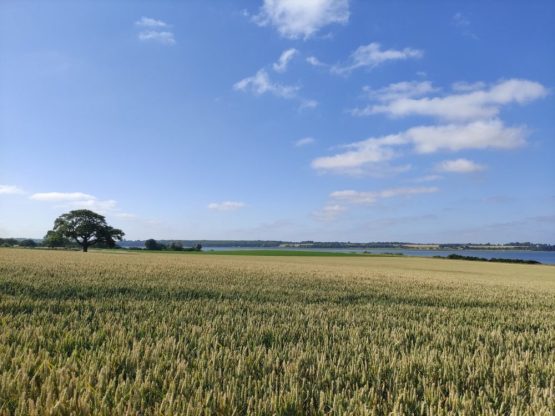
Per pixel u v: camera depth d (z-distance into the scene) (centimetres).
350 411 346
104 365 425
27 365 410
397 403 354
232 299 1149
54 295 1062
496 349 635
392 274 2938
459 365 511
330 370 450
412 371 471
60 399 323
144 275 1780
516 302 1433
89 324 654
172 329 648
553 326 920
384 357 512
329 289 1562
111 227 9962
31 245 11512
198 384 398
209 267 2706
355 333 677
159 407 331
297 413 342
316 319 839
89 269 2012
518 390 420
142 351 496
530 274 4469
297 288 1528
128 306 901
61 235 9338
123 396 350
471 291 1791
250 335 633
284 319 802
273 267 3141
